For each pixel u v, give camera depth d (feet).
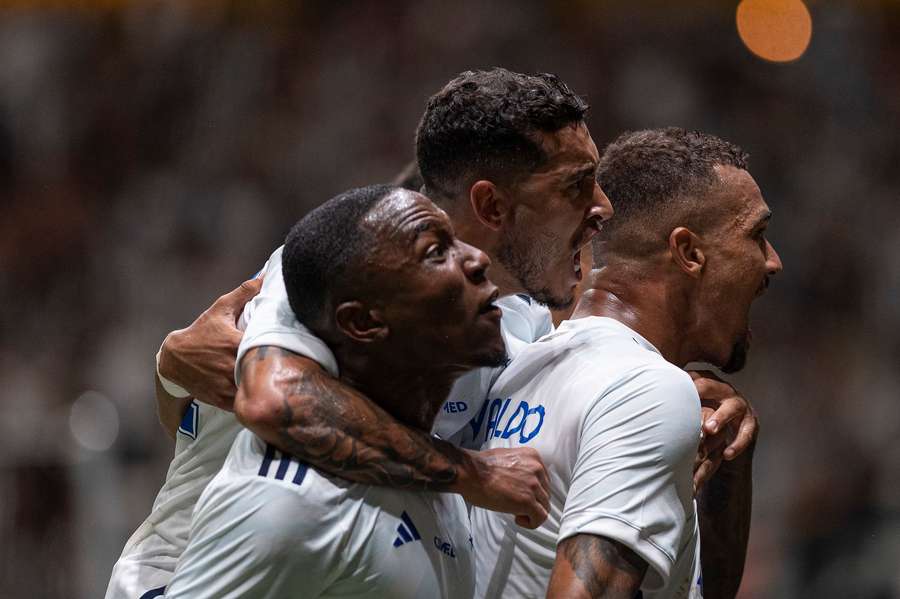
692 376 30.73
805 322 113.70
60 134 129.59
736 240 29.40
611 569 25.04
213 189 124.98
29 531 75.00
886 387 107.96
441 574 25.64
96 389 109.40
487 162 27.55
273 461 24.30
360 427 24.29
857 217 121.39
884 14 128.88
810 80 127.34
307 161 126.52
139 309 118.42
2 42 131.64
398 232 24.03
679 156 29.45
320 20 131.13
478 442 29.99
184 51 130.82
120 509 80.33
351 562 24.25
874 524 73.77
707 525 32.96
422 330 24.20
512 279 28.35
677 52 127.65
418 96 127.75
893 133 126.31
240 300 28.73
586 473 25.93
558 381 28.14
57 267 122.01
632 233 29.66
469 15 129.18
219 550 24.16
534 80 27.91
